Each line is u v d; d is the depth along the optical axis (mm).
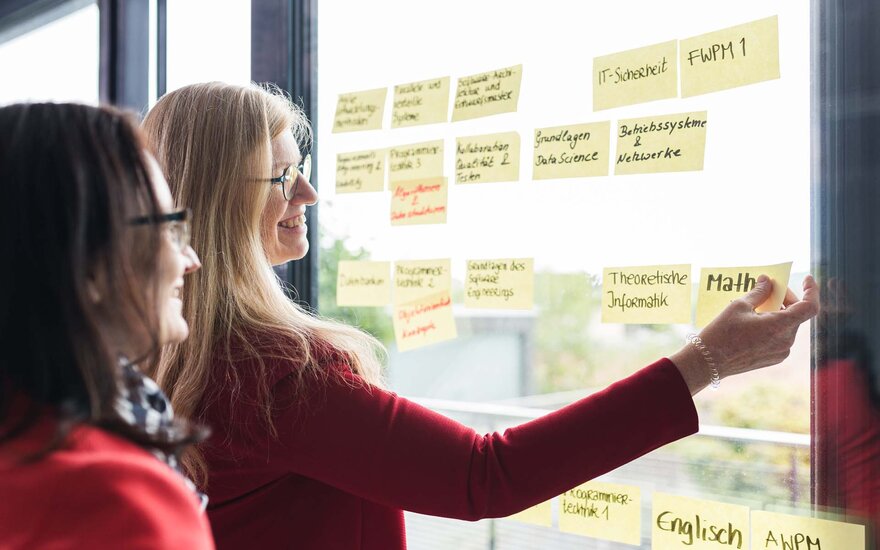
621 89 1017
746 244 968
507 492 781
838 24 875
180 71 1773
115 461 478
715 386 816
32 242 510
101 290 538
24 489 458
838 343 871
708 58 938
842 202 871
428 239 1292
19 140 531
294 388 806
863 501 848
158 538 450
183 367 882
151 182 582
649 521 1025
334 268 1450
